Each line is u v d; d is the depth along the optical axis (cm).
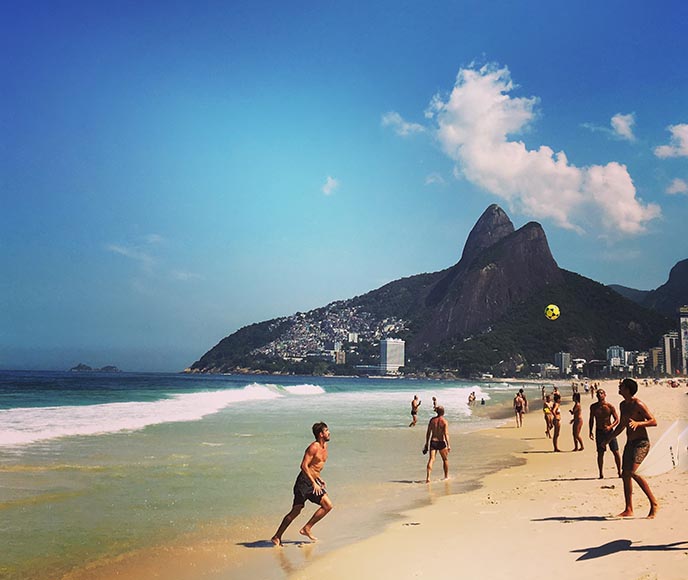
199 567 701
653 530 743
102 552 757
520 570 625
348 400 4756
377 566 677
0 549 765
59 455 1488
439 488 1200
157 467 1365
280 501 1056
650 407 3556
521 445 1969
